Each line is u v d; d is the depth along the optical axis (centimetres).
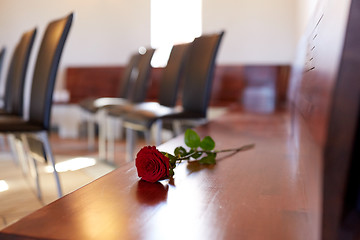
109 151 375
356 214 35
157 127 234
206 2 459
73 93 491
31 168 258
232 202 57
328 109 33
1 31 521
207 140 90
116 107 314
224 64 450
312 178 40
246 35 451
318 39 60
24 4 514
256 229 46
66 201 57
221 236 44
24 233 44
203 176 75
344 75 33
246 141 126
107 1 494
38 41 515
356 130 33
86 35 503
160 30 482
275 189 65
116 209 54
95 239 43
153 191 63
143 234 44
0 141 408
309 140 45
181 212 52
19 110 224
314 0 227
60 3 507
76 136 481
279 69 425
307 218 49
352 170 34
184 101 254
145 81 330
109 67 481
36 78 187
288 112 256
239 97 435
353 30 33
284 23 439
